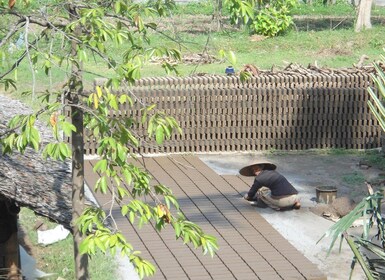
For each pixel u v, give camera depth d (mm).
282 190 16234
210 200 16922
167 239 14422
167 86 20797
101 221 6879
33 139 6391
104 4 7426
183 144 20984
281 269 13086
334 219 15758
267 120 21438
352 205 16078
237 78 21156
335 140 21812
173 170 19312
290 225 15531
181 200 16875
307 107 21516
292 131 21547
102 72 25375
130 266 13469
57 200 8922
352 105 21688
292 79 21484
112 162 6930
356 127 21781
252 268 13109
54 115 6449
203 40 31094
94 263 13430
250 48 31531
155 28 7555
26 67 24422
